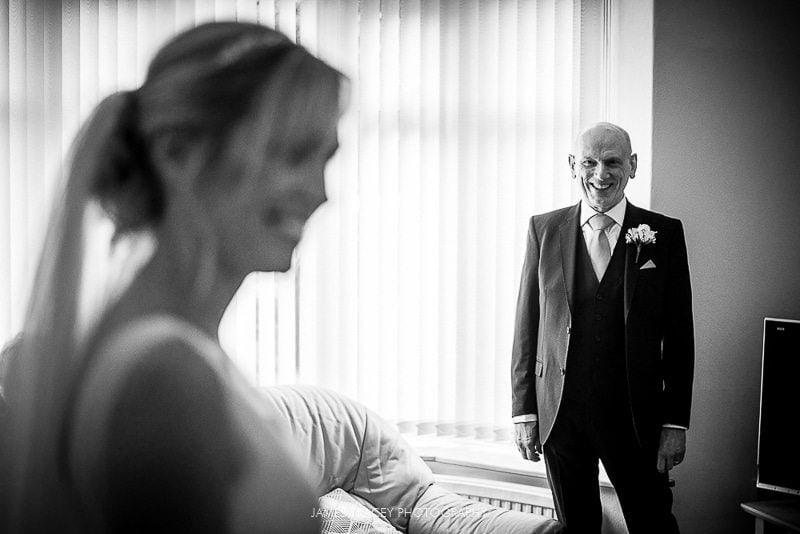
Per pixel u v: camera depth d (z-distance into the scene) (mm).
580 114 3088
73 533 412
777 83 3020
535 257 2715
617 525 2922
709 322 3039
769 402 2699
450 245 3270
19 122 3592
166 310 449
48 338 448
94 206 468
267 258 485
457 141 3252
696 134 3020
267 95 466
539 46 3113
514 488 3059
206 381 418
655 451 2521
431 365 3312
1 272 3520
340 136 508
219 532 394
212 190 465
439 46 3252
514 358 2740
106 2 3570
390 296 3352
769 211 3035
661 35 3004
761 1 3006
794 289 3041
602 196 2562
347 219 3367
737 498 3045
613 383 2537
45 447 430
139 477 390
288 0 3408
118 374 411
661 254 2541
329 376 3404
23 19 3592
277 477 417
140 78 500
